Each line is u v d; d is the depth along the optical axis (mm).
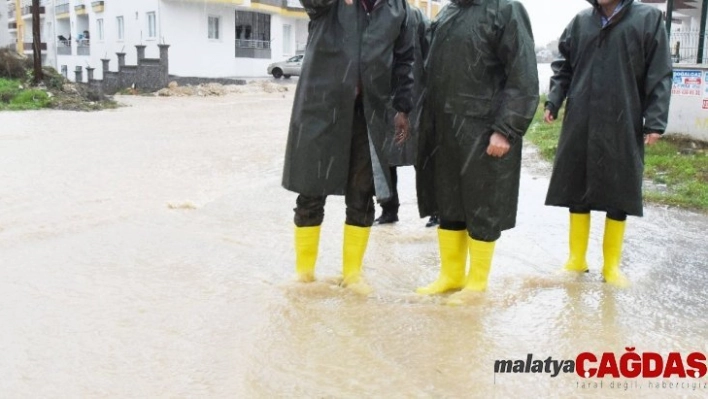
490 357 3654
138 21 38219
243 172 9289
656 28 4746
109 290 4602
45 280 4777
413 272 5344
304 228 4805
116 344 3729
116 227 6250
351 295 4613
